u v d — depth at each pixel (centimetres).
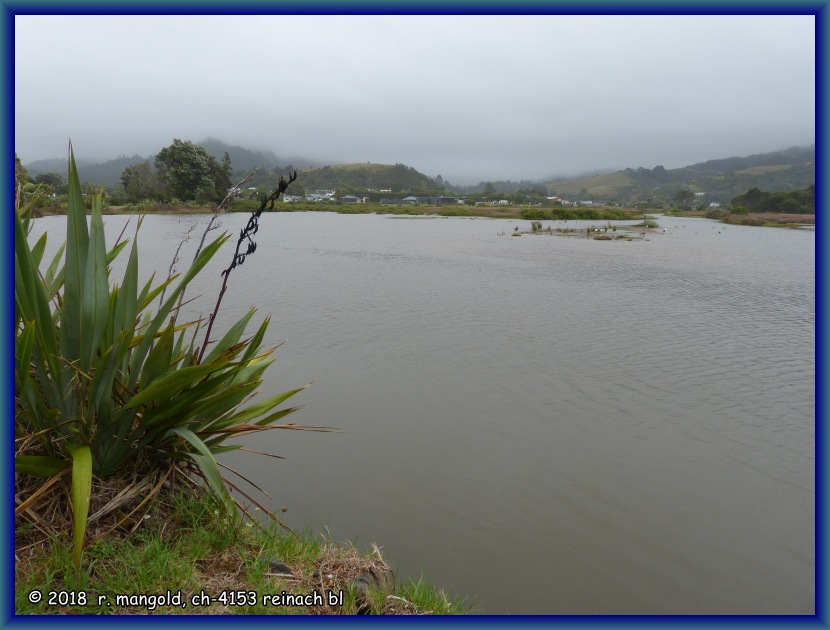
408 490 595
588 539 529
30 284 319
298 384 909
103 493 338
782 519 578
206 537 335
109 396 337
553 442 733
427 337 1232
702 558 511
